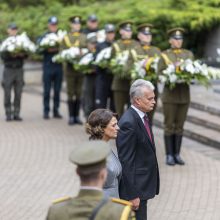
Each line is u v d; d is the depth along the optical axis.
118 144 11.44
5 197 16.08
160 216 14.62
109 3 36.34
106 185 10.63
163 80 18.44
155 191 11.87
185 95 18.86
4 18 37.97
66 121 25.86
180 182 17.20
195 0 32.28
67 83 24.73
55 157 20.02
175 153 19.08
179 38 19.11
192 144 21.89
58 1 39.62
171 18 31.20
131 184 11.23
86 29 25.98
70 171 18.47
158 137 22.89
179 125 19.00
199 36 32.47
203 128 23.14
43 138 22.67
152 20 31.39
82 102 26.64
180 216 14.62
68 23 33.97
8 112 25.77
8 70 25.25
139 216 11.61
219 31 31.42
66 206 6.97
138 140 11.54
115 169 10.63
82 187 6.95
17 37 24.95
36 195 16.23
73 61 24.00
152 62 19.50
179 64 18.41
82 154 6.92
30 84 35.91
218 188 16.69
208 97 26.59
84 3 38.19
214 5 32.28
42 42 25.30
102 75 22.97
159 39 31.39
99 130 10.33
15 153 20.55
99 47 22.86
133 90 11.82
